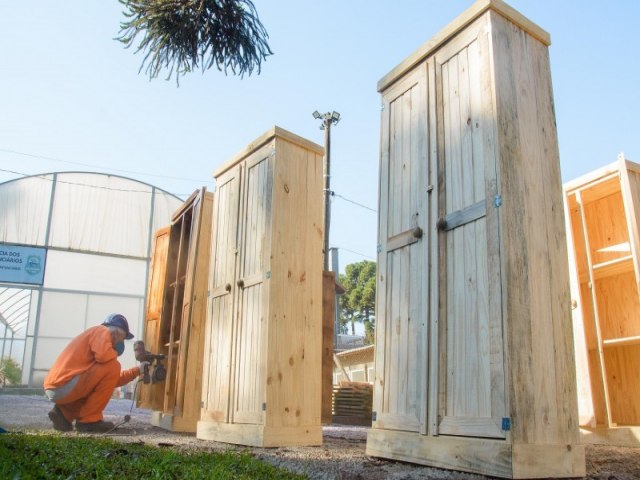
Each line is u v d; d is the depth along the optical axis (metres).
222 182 6.24
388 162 4.25
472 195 3.44
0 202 19.42
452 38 3.82
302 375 4.90
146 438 5.12
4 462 2.58
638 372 6.27
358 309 44.72
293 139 5.35
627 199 6.02
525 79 3.55
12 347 24.72
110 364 5.64
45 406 9.48
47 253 19.75
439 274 3.56
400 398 3.69
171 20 4.65
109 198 20.86
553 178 3.48
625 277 6.53
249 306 5.19
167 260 7.80
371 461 3.60
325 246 20.56
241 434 4.82
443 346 3.44
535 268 3.21
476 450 3.02
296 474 3.05
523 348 3.02
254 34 4.83
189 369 6.30
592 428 5.74
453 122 3.70
